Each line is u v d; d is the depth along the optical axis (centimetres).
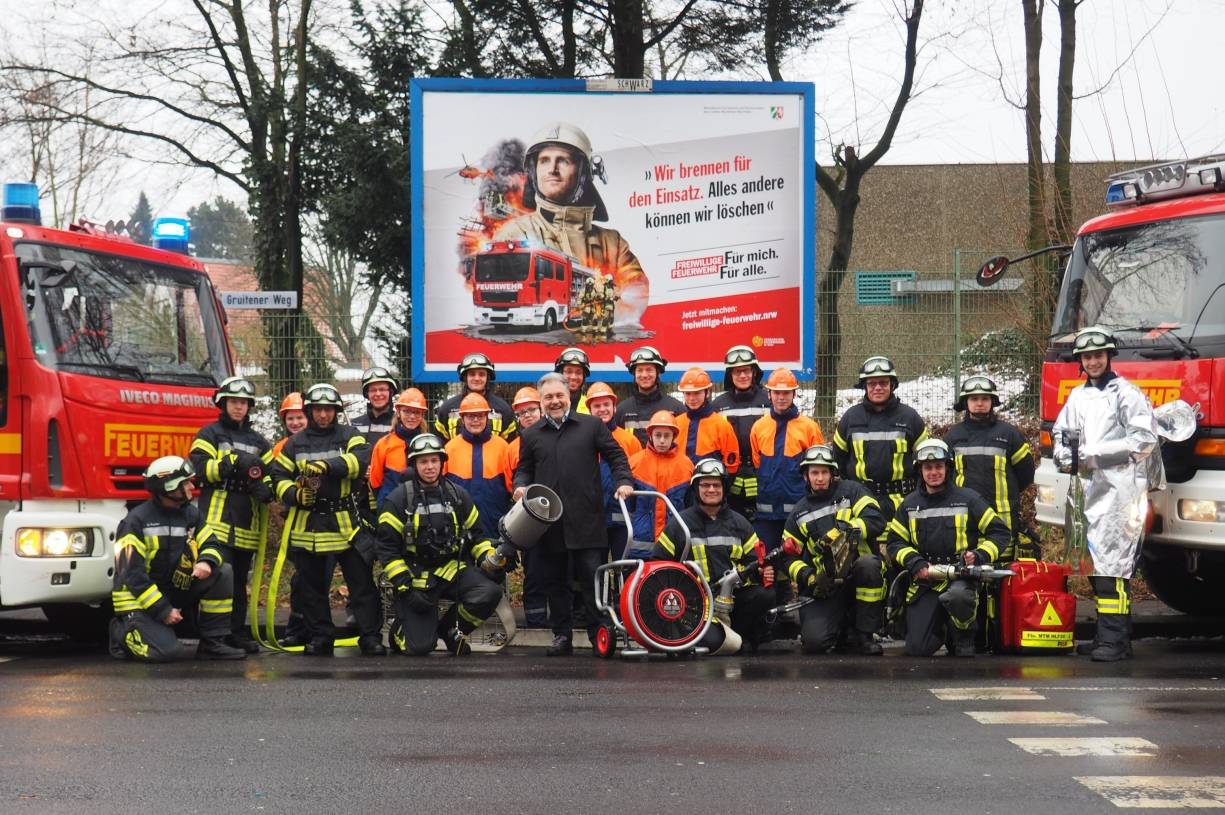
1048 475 1104
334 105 2334
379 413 1132
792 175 1421
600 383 1070
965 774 582
